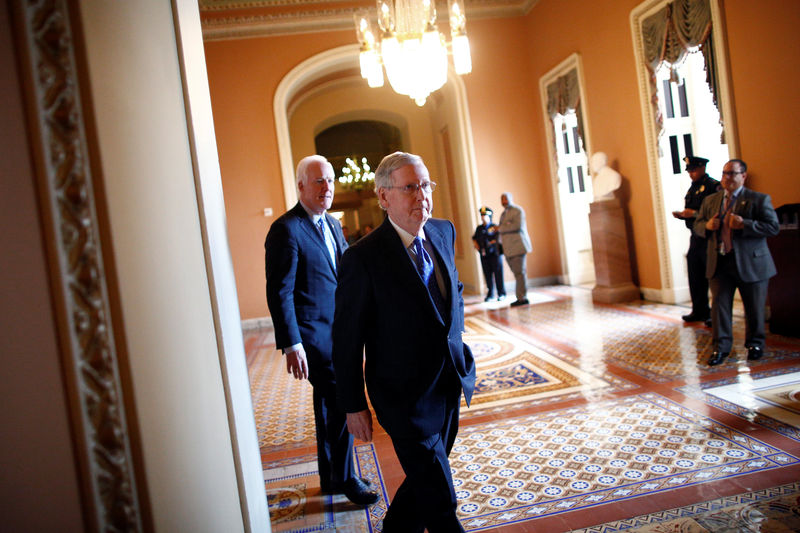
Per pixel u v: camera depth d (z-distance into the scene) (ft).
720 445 8.91
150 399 3.39
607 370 14.02
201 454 3.71
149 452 3.36
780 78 15.33
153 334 3.44
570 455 9.30
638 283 24.18
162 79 3.74
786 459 8.14
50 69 3.08
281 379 17.83
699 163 17.17
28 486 3.07
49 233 3.07
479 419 11.69
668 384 12.25
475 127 31.86
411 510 5.83
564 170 30.68
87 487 3.16
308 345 7.86
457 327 5.76
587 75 26.08
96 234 3.21
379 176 5.58
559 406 11.85
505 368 15.61
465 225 34.04
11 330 3.03
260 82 30.40
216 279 4.12
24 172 3.02
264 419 13.71
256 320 30.68
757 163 16.55
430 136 42.09
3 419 3.03
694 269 17.81
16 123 3.00
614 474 8.41
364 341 5.64
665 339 16.33
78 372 3.13
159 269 3.53
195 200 3.98
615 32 23.31
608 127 24.86
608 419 10.70
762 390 11.01
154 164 3.58
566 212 31.01
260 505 4.61
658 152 21.45
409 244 5.65
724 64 17.13
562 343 17.65
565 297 27.17
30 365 3.06
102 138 3.24
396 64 17.42
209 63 29.99
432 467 5.26
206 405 3.81
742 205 12.53
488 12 31.78
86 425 3.15
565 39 27.78
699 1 17.97
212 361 3.95
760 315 12.98
